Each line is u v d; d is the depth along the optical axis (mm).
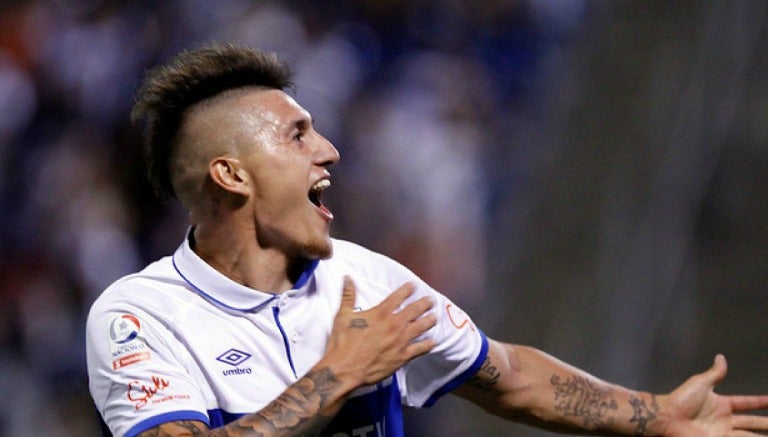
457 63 36625
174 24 35031
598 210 21406
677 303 21250
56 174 33531
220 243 12617
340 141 34000
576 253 21406
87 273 32719
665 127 21312
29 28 35031
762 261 21828
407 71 36031
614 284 20922
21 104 34156
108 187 33375
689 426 13562
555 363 13539
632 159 21344
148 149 13016
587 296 20969
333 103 34438
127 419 11711
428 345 11789
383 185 33188
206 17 34906
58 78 34688
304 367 12297
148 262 33031
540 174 22500
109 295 12383
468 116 35781
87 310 32594
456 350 12883
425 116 34594
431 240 32906
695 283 21562
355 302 12484
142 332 12016
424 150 33656
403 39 36500
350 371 11500
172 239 32844
